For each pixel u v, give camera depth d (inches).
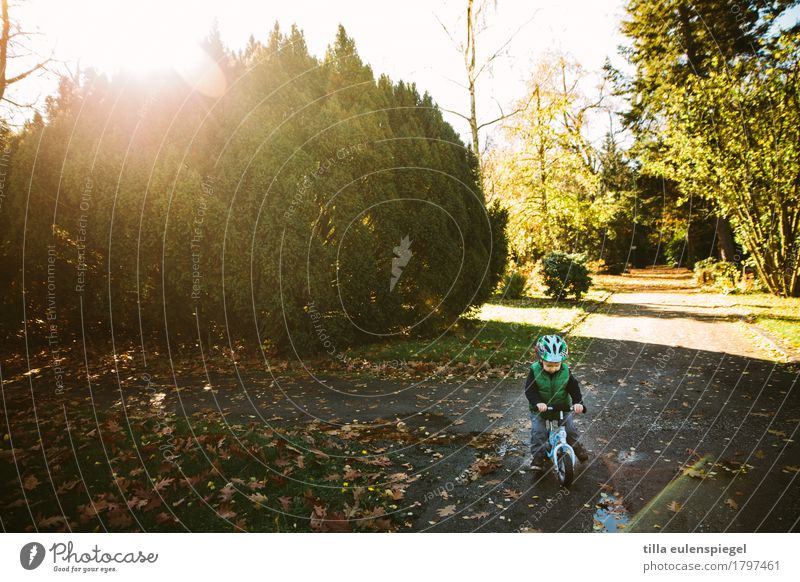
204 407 250.5
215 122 342.3
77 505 147.1
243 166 328.2
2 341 384.8
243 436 203.5
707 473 161.9
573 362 335.3
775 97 559.2
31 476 161.0
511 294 745.0
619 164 1069.1
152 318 344.8
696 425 206.7
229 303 334.6
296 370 322.7
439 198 409.1
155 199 318.7
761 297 638.5
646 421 215.2
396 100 441.1
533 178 848.9
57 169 336.8
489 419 228.1
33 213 336.5
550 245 924.6
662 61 688.4
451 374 310.3
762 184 604.7
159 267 333.1
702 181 646.5
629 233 1321.4
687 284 962.7
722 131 600.4
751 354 331.3
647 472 165.8
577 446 164.7
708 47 657.6
